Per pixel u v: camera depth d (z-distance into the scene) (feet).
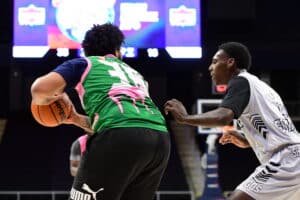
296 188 11.17
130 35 41.37
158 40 41.55
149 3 41.65
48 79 8.79
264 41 54.39
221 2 53.98
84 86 9.16
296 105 60.64
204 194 37.96
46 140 59.57
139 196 9.13
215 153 38.24
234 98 11.05
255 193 11.17
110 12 41.27
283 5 55.47
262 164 11.54
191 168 56.34
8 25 54.34
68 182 52.31
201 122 10.61
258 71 57.88
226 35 54.75
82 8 41.22
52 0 41.32
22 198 51.24
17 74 60.54
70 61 9.23
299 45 54.29
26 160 56.08
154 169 9.04
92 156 8.66
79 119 9.93
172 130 63.16
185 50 41.57
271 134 11.30
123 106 8.89
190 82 61.77
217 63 12.20
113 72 9.32
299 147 11.30
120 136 8.57
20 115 63.41
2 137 59.93
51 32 41.16
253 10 53.93
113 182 8.55
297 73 60.49
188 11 41.78
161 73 58.95
